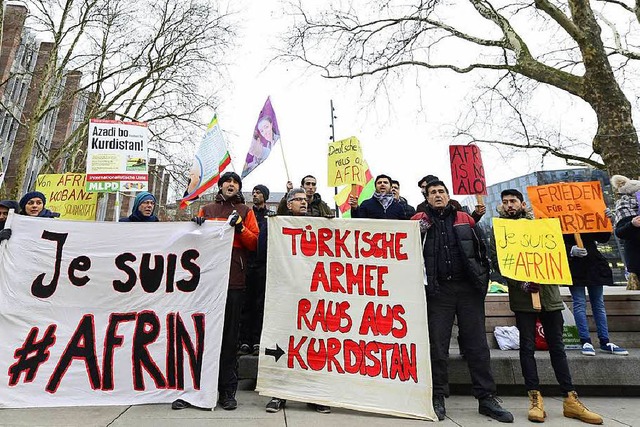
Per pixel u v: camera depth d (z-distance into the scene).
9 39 18.39
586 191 4.33
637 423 3.25
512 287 3.67
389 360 3.47
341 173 5.34
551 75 8.27
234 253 3.79
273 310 3.74
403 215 4.79
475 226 3.69
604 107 7.24
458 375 4.07
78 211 7.11
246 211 4.02
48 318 3.52
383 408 3.32
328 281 3.75
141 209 4.57
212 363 3.48
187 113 14.91
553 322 3.58
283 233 3.90
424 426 3.12
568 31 7.71
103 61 14.74
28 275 3.57
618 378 3.98
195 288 3.70
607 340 4.27
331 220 3.88
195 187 5.14
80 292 3.62
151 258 3.76
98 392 3.40
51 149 23.53
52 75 14.10
